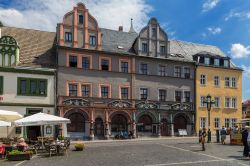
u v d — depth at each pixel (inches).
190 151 1057.5
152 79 1953.7
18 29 1900.8
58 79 1711.4
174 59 2028.8
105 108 1797.5
